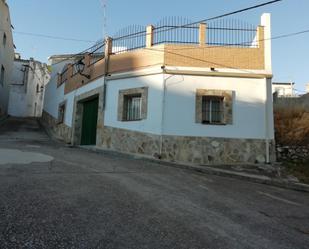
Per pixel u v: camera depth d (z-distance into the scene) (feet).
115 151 42.65
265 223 17.69
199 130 39.52
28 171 25.09
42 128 78.64
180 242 14.02
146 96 41.60
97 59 51.85
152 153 39.70
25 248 12.33
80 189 20.94
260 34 41.88
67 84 65.67
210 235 15.11
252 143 39.42
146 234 14.58
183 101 40.01
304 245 14.97
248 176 31.45
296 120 43.14
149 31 43.21
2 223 14.48
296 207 21.97
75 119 56.70
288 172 34.91
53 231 14.08
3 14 78.38
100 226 15.06
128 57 44.80
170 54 41.14
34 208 16.69
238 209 19.92
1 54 79.41
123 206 18.22
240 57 41.24
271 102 40.42
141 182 24.64
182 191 23.11
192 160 38.81
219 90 40.22
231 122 39.70
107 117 46.39
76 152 39.47
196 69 40.70
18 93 112.98
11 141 48.08
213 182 27.94
